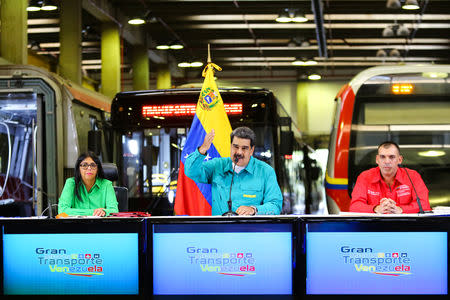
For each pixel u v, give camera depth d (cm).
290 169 1122
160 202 955
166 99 964
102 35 2208
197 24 2462
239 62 3206
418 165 919
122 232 377
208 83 616
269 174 530
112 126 968
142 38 2577
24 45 1427
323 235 373
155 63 2994
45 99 969
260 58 3088
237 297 375
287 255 374
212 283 375
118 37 2223
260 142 934
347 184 921
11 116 986
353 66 3325
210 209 605
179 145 959
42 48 2778
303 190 1602
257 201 526
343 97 934
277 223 373
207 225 375
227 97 939
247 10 2216
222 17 2341
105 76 2211
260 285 374
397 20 2414
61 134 974
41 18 2302
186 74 3303
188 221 376
